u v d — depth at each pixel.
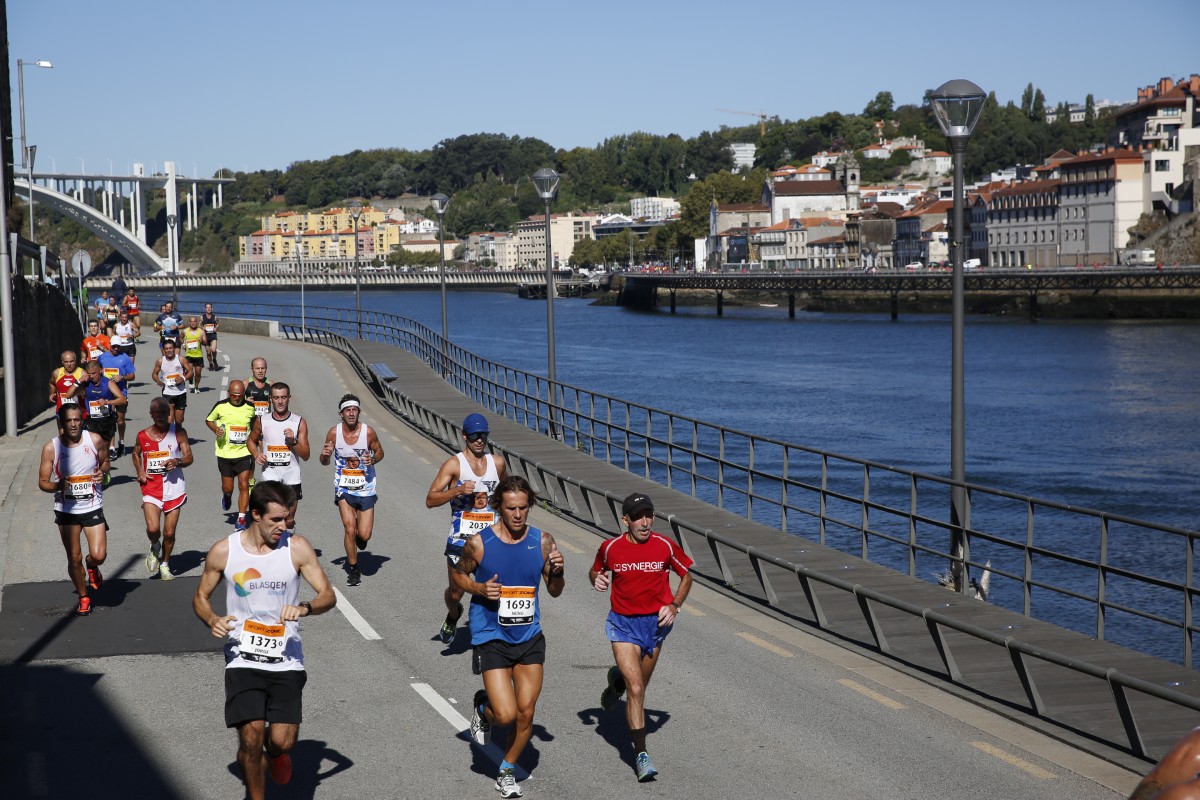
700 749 8.95
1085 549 32.09
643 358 99.94
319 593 7.32
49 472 12.56
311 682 10.59
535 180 28.62
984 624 12.59
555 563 8.05
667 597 8.54
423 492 21.42
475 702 8.61
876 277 158.75
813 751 8.88
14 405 27.50
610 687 8.95
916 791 8.09
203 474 23.33
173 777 8.33
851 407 65.75
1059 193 168.00
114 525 18.00
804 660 11.43
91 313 63.16
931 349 107.81
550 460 24.52
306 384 40.03
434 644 11.84
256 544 7.27
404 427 30.94
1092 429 56.38
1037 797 7.97
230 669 7.21
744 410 64.50
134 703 9.94
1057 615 25.30
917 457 48.75
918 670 11.02
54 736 9.16
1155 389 72.25
